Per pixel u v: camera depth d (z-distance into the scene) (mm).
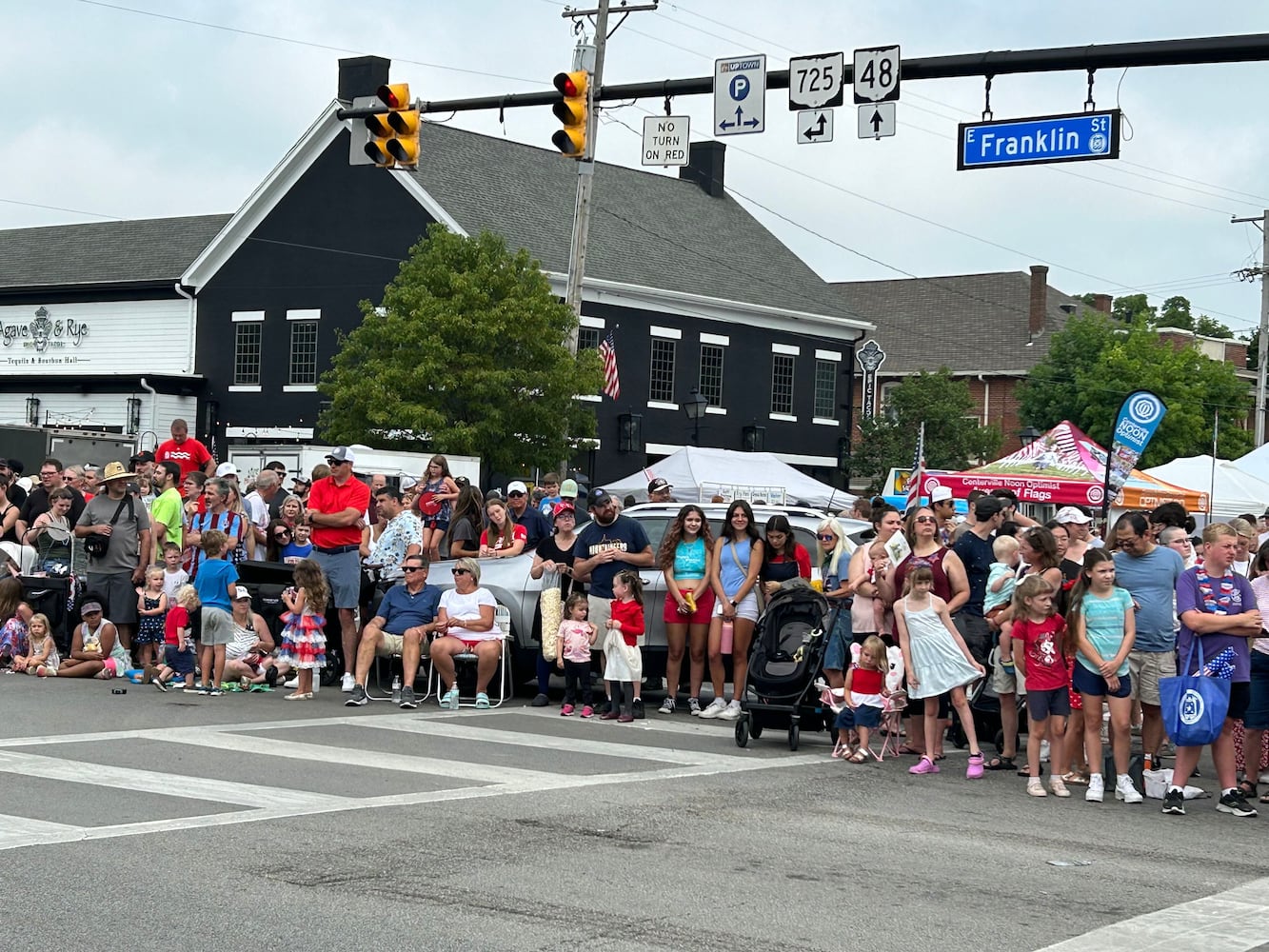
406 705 14180
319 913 6727
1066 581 12234
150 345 43562
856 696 12242
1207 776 12508
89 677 15773
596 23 24969
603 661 14695
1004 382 63156
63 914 6574
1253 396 63938
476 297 33781
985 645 12633
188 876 7293
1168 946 6688
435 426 33156
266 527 18078
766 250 51094
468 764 10938
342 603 15094
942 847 8805
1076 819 10070
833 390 50312
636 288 42531
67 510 17406
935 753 12047
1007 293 67875
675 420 44438
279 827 8469
